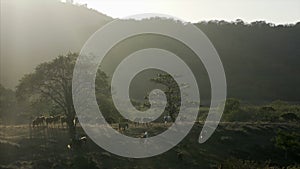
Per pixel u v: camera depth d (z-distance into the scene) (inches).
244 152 1905.8
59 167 1572.3
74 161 1605.6
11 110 2566.4
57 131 2014.0
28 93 1897.1
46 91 1902.1
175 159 1745.8
